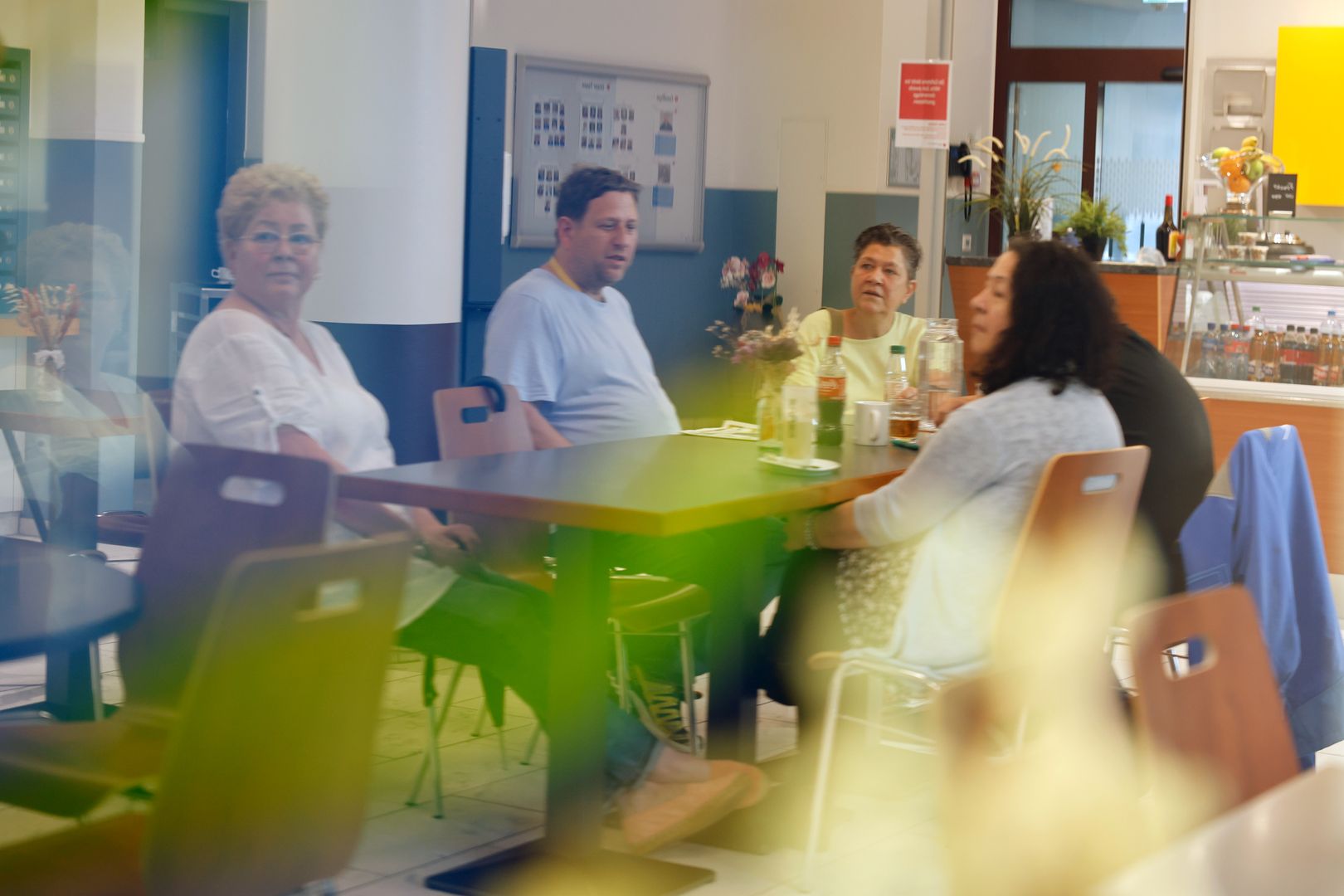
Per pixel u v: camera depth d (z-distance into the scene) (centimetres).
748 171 773
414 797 310
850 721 313
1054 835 135
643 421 381
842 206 752
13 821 269
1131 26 865
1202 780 165
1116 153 879
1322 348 479
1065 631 261
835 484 267
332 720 166
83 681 309
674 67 721
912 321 400
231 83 468
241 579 153
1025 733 279
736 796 268
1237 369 492
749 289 761
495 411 326
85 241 441
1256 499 314
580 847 266
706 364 756
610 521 228
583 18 669
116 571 213
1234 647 173
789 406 283
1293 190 521
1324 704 323
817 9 749
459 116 448
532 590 284
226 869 157
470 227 541
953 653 263
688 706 328
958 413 267
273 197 303
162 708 218
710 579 327
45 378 353
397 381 432
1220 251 493
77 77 460
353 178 427
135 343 457
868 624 295
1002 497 264
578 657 260
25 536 370
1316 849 128
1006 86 888
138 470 369
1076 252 276
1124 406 297
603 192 369
